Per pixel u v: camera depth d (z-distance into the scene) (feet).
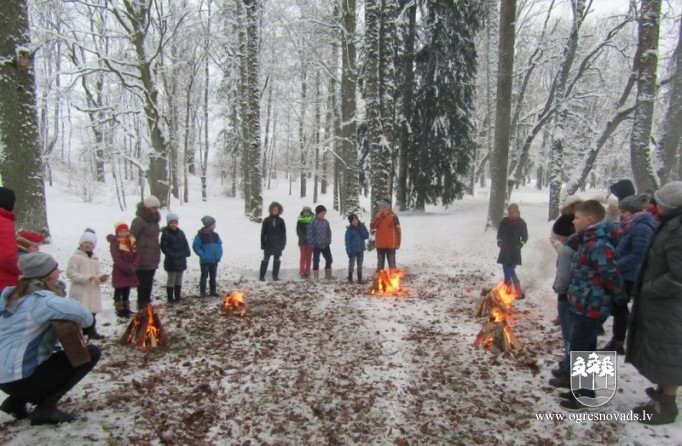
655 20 33.04
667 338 11.89
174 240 26.04
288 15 70.13
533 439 12.46
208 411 13.85
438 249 46.01
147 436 12.34
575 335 13.92
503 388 15.60
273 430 12.90
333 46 72.28
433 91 63.98
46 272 12.37
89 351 12.95
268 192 132.87
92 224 52.85
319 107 96.12
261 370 17.11
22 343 11.97
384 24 45.80
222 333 21.16
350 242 33.88
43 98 52.65
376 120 45.14
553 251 40.73
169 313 24.27
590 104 91.30
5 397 14.44
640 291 12.59
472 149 71.31
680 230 11.44
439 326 22.80
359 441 12.47
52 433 12.26
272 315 24.40
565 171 110.93
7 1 30.71
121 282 22.44
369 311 25.53
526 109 99.66
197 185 130.82
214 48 85.81
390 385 15.84
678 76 34.58
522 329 21.79
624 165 92.68
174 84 89.10
